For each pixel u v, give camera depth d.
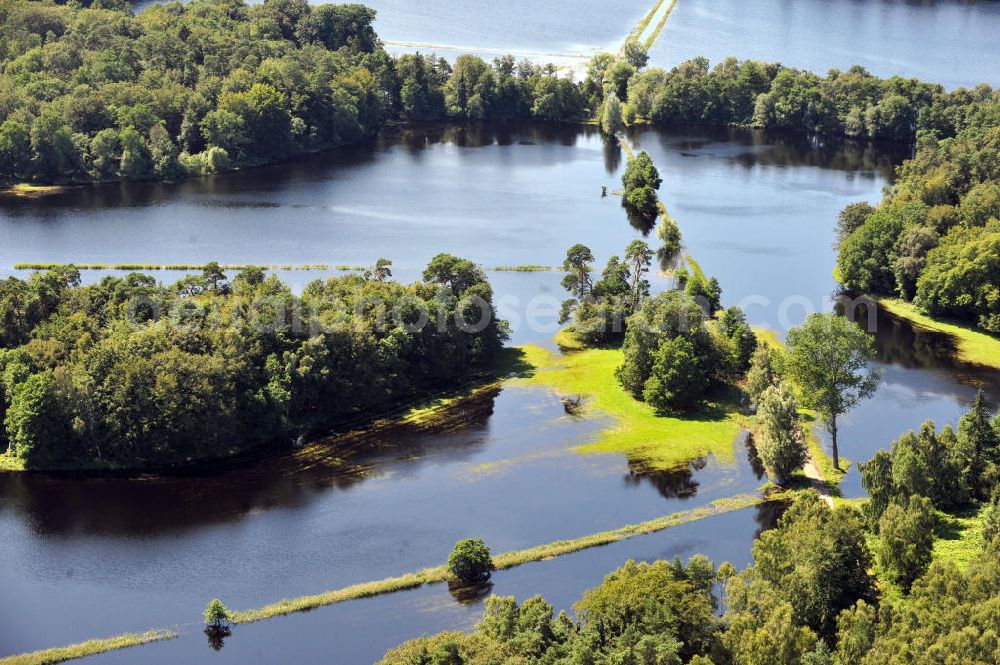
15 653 178.50
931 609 161.12
